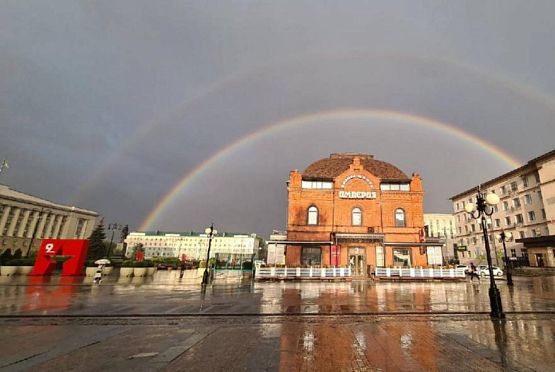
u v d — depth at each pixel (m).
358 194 33.97
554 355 6.02
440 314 10.53
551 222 46.19
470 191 68.00
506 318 9.84
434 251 33.03
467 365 5.45
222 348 6.48
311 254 32.50
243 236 148.62
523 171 52.94
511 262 48.94
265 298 14.83
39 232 93.12
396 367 5.34
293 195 34.19
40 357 5.86
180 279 27.44
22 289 17.67
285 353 6.13
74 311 10.77
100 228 80.38
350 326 8.69
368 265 31.89
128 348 6.47
